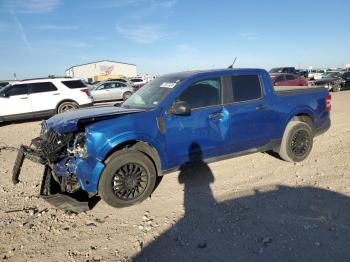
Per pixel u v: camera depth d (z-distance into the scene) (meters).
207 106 5.27
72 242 3.89
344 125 10.02
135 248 3.70
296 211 4.33
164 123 4.88
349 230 3.82
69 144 4.66
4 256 3.65
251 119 5.64
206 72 5.41
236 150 5.63
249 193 4.98
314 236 3.72
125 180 4.65
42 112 14.25
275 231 3.88
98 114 4.79
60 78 14.72
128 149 4.68
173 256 3.50
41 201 5.09
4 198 5.25
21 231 4.18
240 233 3.88
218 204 4.68
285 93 6.16
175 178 5.75
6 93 13.84
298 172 5.77
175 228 4.07
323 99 6.68
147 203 4.83
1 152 8.58
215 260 3.39
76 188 4.97
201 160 5.32
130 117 4.69
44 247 3.81
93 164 4.43
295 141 6.22
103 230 4.14
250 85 5.76
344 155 6.65
